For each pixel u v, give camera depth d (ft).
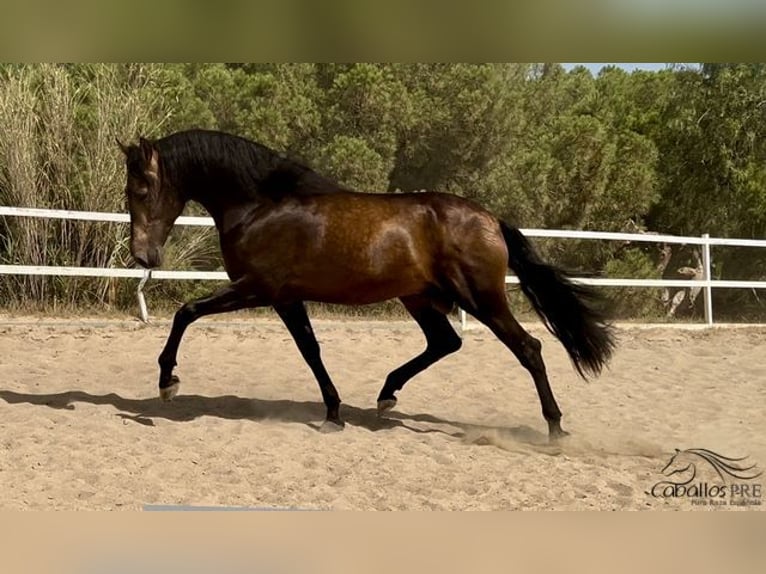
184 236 45.39
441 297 22.82
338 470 19.79
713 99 60.18
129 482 18.16
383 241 21.97
